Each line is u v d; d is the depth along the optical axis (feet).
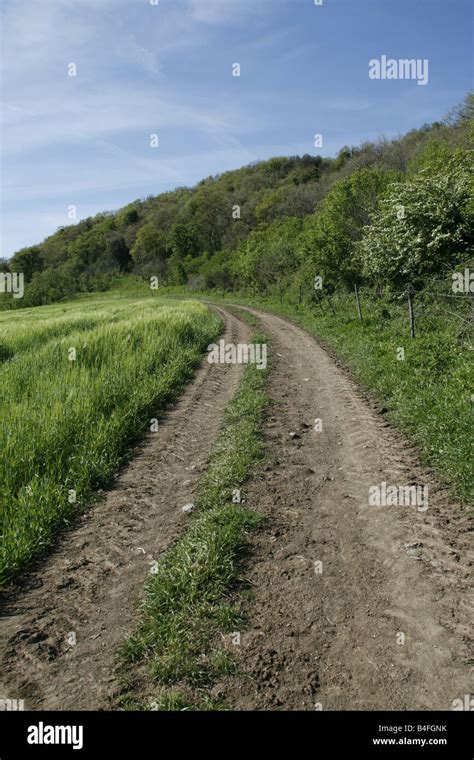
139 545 16.15
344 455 22.02
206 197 300.61
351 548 14.92
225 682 10.50
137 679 10.81
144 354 40.50
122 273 318.45
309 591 13.12
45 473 19.94
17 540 15.72
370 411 27.45
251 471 20.81
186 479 21.08
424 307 42.96
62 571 15.01
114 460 22.94
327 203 80.38
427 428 21.89
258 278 137.39
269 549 15.14
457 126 73.92
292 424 26.89
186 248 266.16
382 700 9.87
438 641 11.12
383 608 12.30
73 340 40.40
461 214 31.40
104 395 29.14
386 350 37.88
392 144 137.28
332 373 38.04
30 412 24.91
